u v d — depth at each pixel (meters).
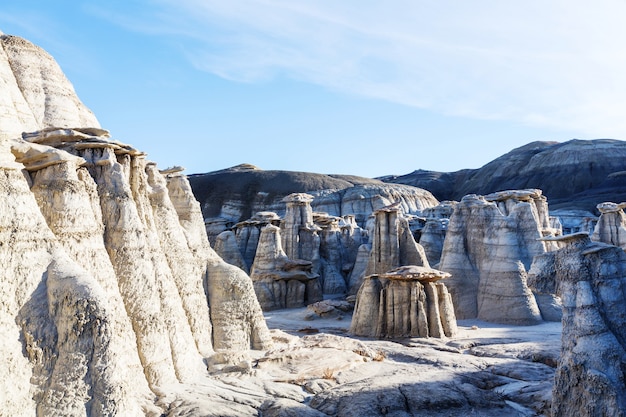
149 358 17.33
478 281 38.53
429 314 30.62
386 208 42.59
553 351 25.16
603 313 15.61
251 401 17.58
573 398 15.30
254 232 58.78
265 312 44.12
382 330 31.19
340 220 70.06
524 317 35.12
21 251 13.01
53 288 13.10
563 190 153.38
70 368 12.44
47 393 12.17
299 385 19.78
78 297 12.86
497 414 17.78
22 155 15.99
